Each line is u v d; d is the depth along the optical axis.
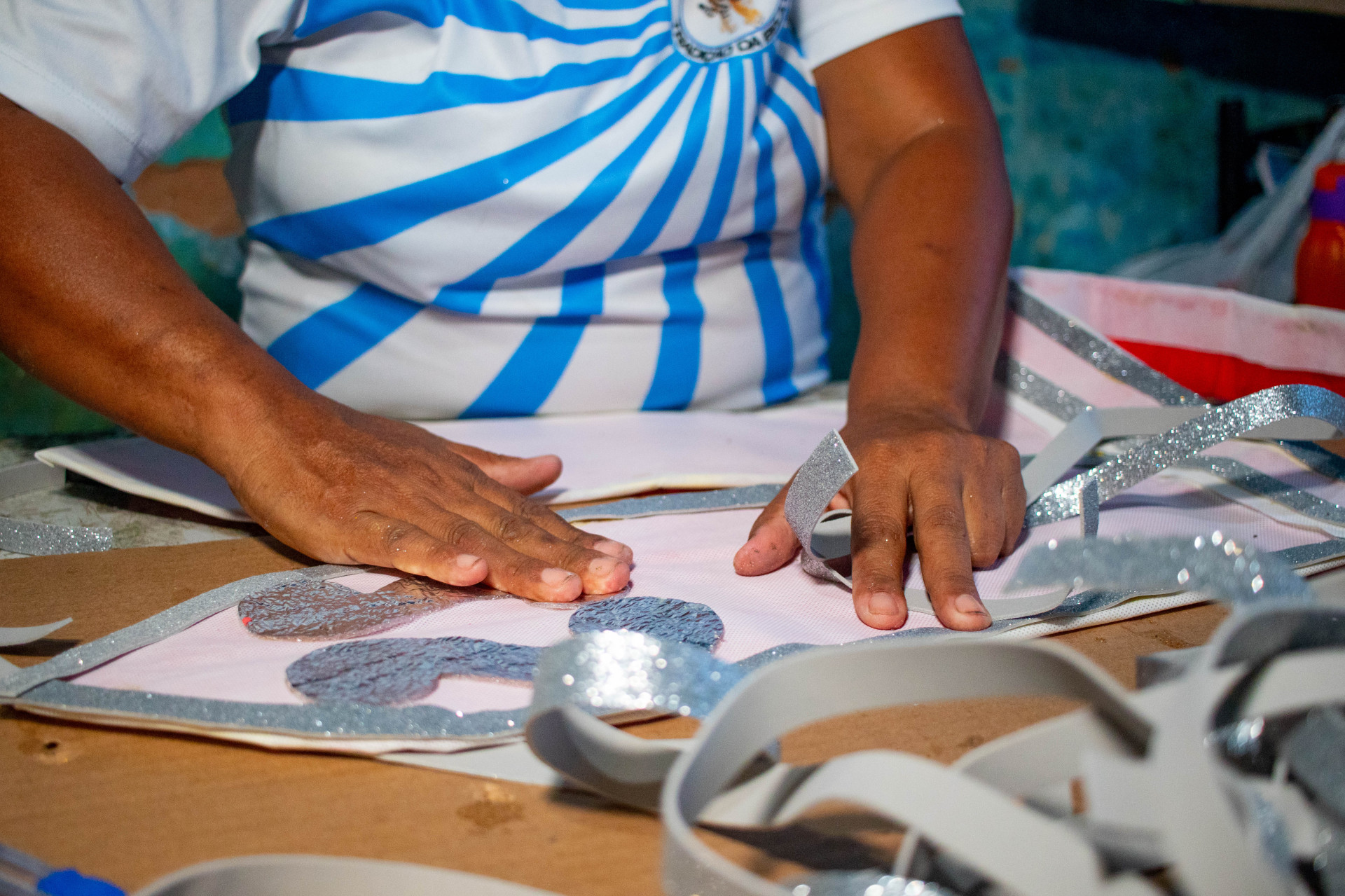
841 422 0.99
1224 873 0.24
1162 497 0.78
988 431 0.99
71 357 0.65
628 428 0.95
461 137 0.82
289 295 0.93
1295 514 0.72
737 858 0.36
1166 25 1.88
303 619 0.55
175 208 1.43
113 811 0.39
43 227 0.64
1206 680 0.27
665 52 0.88
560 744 0.38
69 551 0.68
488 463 0.73
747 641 0.53
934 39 0.95
